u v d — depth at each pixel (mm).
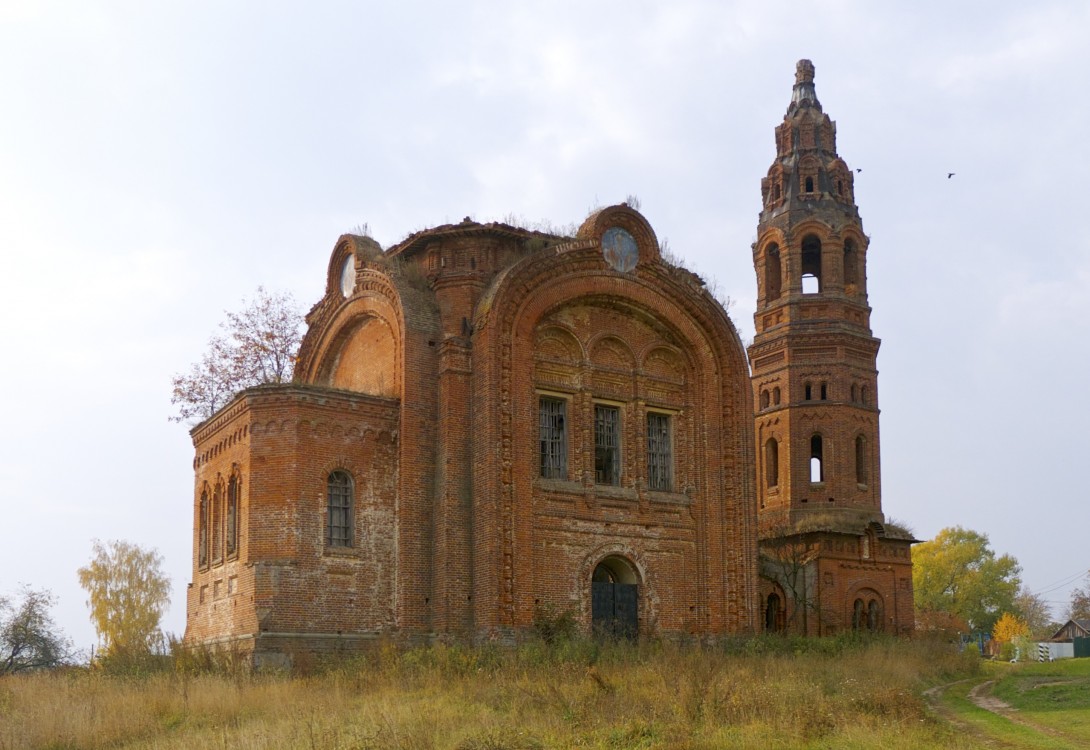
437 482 35188
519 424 35562
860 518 49094
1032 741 21125
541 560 35688
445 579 34094
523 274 36312
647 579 37938
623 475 38531
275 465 33656
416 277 37250
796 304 51625
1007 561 104875
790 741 19719
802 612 46812
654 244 39531
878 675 31953
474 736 20156
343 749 19859
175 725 24859
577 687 25672
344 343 41406
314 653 32688
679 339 40188
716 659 31984
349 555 33969
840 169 53344
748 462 40219
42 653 58531
